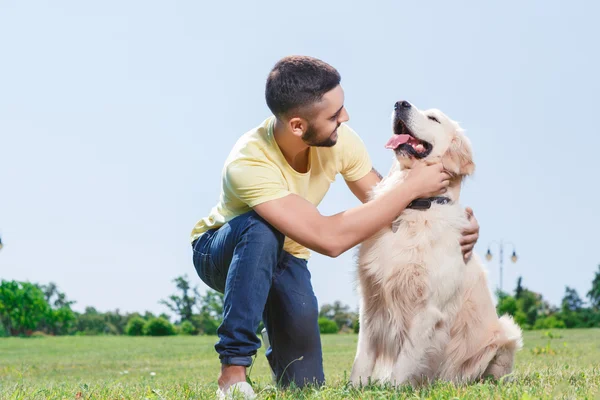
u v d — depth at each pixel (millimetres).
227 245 3416
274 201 3307
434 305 3768
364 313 3992
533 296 27750
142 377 6121
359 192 4125
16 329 33188
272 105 3346
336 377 4910
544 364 5750
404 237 3795
